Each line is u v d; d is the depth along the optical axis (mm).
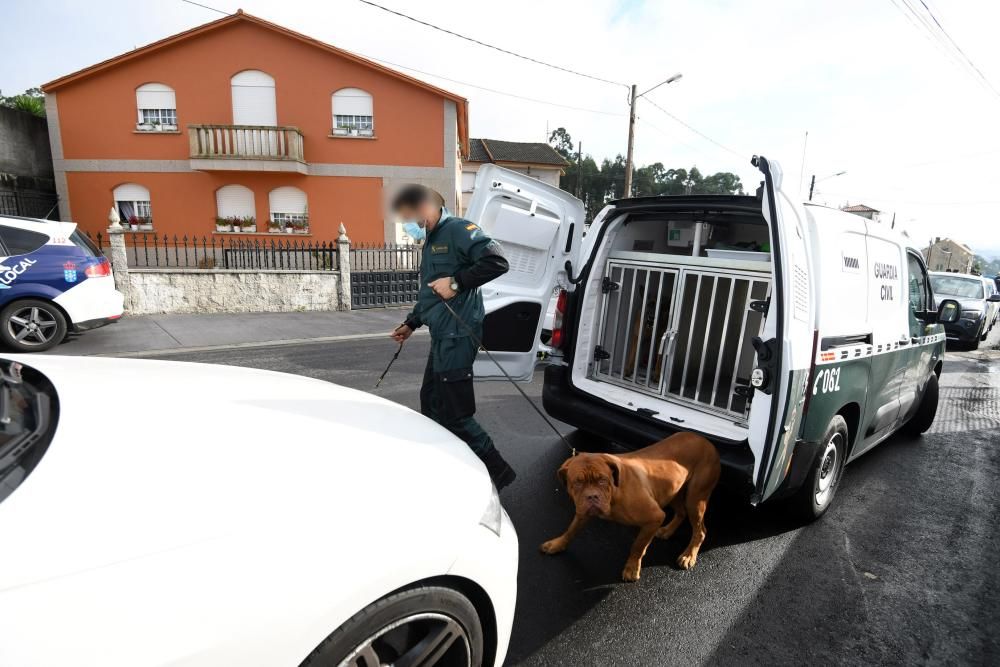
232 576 1306
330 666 1423
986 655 2455
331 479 1695
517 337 4137
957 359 10406
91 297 7773
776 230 2729
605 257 4086
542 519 3500
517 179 3834
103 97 17516
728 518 3654
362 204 18969
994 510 3893
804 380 2826
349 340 9227
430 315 3260
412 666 1614
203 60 17688
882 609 2744
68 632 1106
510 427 5188
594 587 2828
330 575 1422
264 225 18672
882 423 4133
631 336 4383
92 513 1323
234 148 17688
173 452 1603
